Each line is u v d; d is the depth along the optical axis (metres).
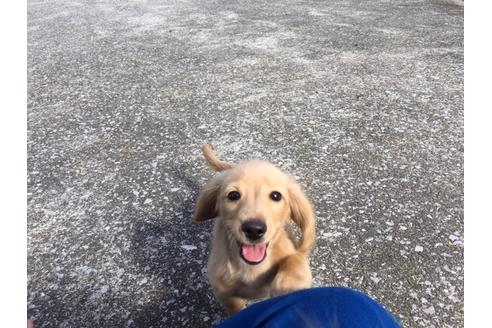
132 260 0.55
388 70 1.08
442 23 1.47
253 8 1.83
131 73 1.17
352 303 0.24
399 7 1.74
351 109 0.89
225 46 1.34
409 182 0.65
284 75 1.09
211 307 0.48
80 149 0.81
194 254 0.56
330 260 0.52
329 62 1.16
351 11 1.70
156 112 0.94
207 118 0.89
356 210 0.60
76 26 1.71
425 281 0.49
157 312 0.48
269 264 0.43
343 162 0.71
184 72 1.15
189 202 0.65
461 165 0.69
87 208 0.65
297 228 0.56
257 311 0.27
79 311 0.49
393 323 0.25
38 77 1.18
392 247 0.54
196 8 1.90
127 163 0.76
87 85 1.11
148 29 1.60
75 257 0.56
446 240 0.54
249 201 0.41
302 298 0.25
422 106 0.88
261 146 0.78
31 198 0.68
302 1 1.93
